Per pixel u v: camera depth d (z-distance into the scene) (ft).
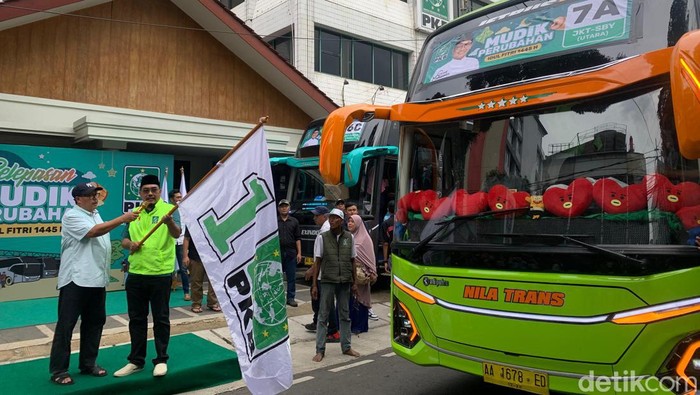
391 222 31.04
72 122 31.01
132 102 33.78
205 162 40.78
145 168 29.81
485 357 10.83
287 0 54.65
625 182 9.84
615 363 9.18
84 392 14.14
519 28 12.34
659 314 8.84
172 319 23.15
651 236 9.36
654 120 9.70
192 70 36.68
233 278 12.92
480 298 10.98
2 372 15.67
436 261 12.05
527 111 11.41
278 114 41.50
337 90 55.77
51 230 26.73
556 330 9.80
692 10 9.89
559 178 10.66
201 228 13.25
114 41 33.17
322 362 18.58
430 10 65.10
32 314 23.17
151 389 15.15
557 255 10.09
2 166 25.39
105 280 15.72
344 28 56.59
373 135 33.24
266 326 12.82
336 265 18.88
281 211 27.30
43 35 30.32
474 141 12.20
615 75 9.93
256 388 12.38
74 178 27.48
